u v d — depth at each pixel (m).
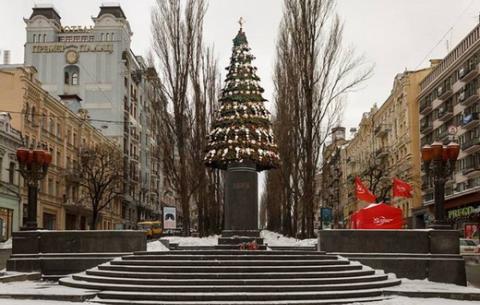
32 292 15.52
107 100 72.75
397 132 68.25
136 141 82.75
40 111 51.94
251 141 22.92
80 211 61.88
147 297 14.91
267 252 18.75
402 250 20.81
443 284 19.09
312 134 29.88
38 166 22.33
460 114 51.59
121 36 73.62
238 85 23.77
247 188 23.03
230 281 15.77
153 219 92.50
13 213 46.59
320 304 14.47
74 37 73.75
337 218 87.56
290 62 32.41
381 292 16.00
